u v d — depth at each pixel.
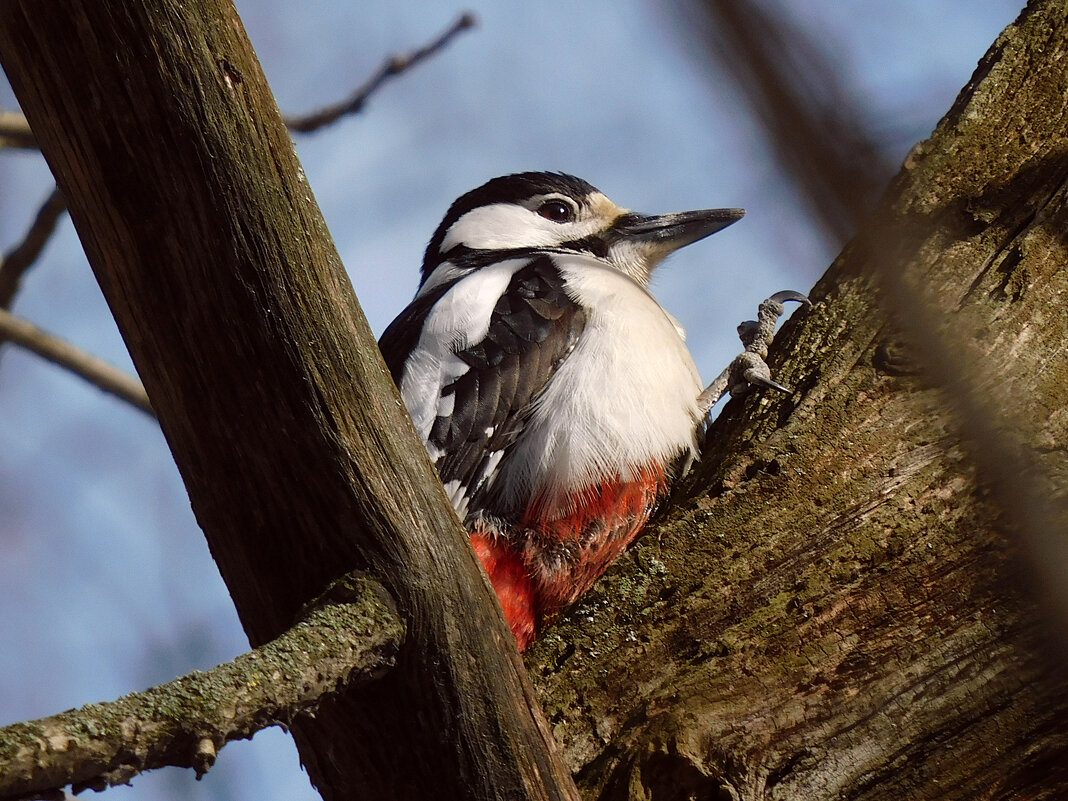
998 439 6.30
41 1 5.06
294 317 5.41
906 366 7.45
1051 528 6.31
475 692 5.60
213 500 5.73
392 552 5.52
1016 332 7.29
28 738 4.39
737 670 6.45
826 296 8.27
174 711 4.73
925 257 7.79
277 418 5.48
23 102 5.31
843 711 6.30
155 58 5.15
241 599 5.92
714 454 8.14
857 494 7.03
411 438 5.67
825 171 3.71
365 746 5.73
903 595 6.60
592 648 6.77
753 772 6.10
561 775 5.74
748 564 6.90
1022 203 7.91
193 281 5.38
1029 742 6.24
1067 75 8.52
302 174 5.48
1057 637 6.18
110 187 5.29
